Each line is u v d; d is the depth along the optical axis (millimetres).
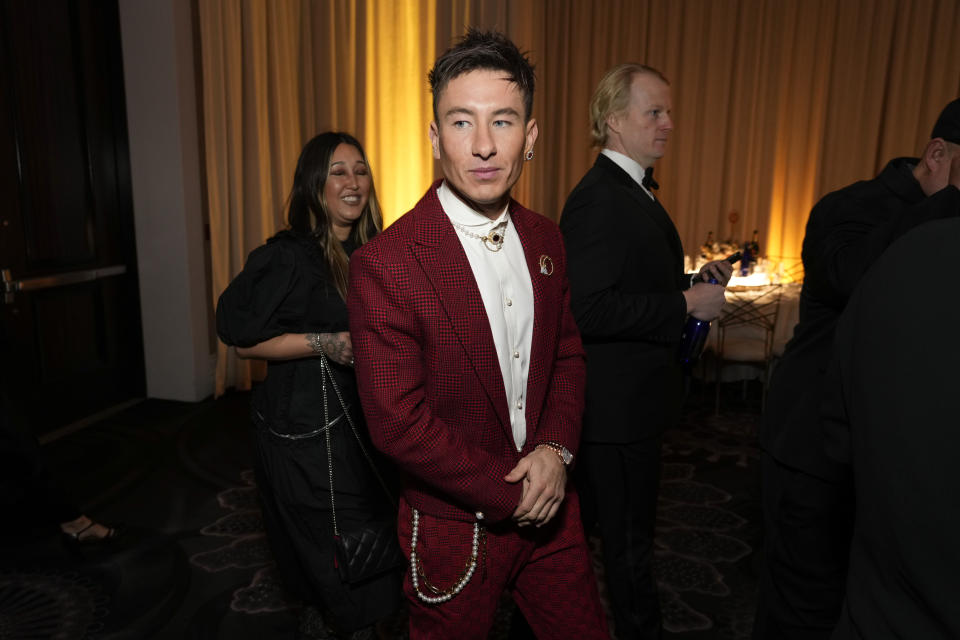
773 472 1653
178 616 2203
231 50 4152
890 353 682
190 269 4285
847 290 1394
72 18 3820
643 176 1873
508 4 4844
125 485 3197
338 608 1700
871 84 5465
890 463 671
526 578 1331
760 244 5637
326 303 1744
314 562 1713
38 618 2197
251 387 4625
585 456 1785
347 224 1888
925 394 636
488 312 1165
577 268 1657
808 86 5426
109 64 4105
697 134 5469
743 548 2656
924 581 640
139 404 4363
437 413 1162
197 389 4406
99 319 4141
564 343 1381
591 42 5199
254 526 2812
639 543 1817
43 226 3715
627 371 1723
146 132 4168
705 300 1729
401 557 1682
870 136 5520
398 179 4867
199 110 4281
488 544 1207
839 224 1492
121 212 4262
